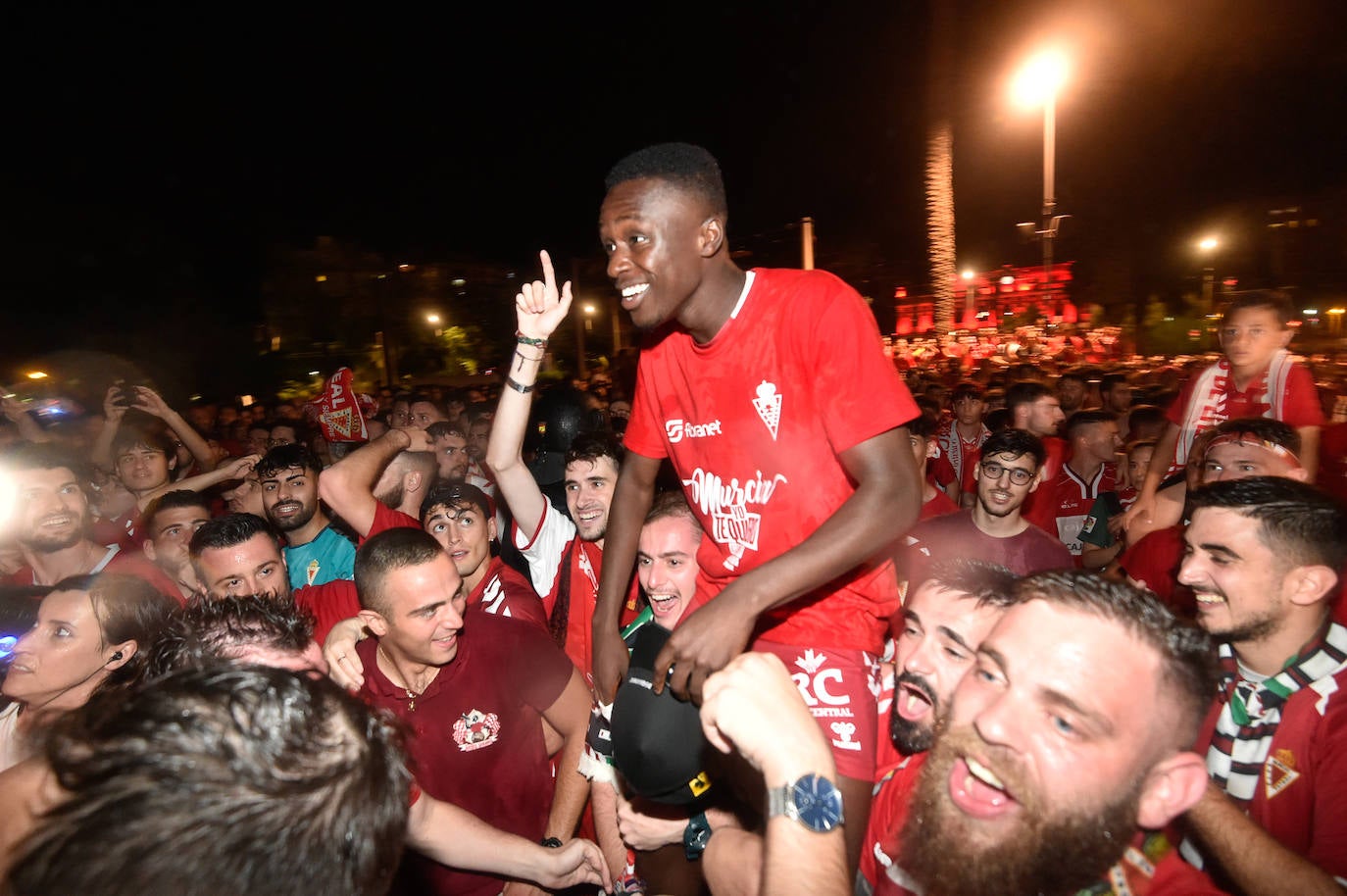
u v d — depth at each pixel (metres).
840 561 1.63
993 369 14.93
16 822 1.34
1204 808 1.80
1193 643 1.37
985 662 1.45
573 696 2.84
